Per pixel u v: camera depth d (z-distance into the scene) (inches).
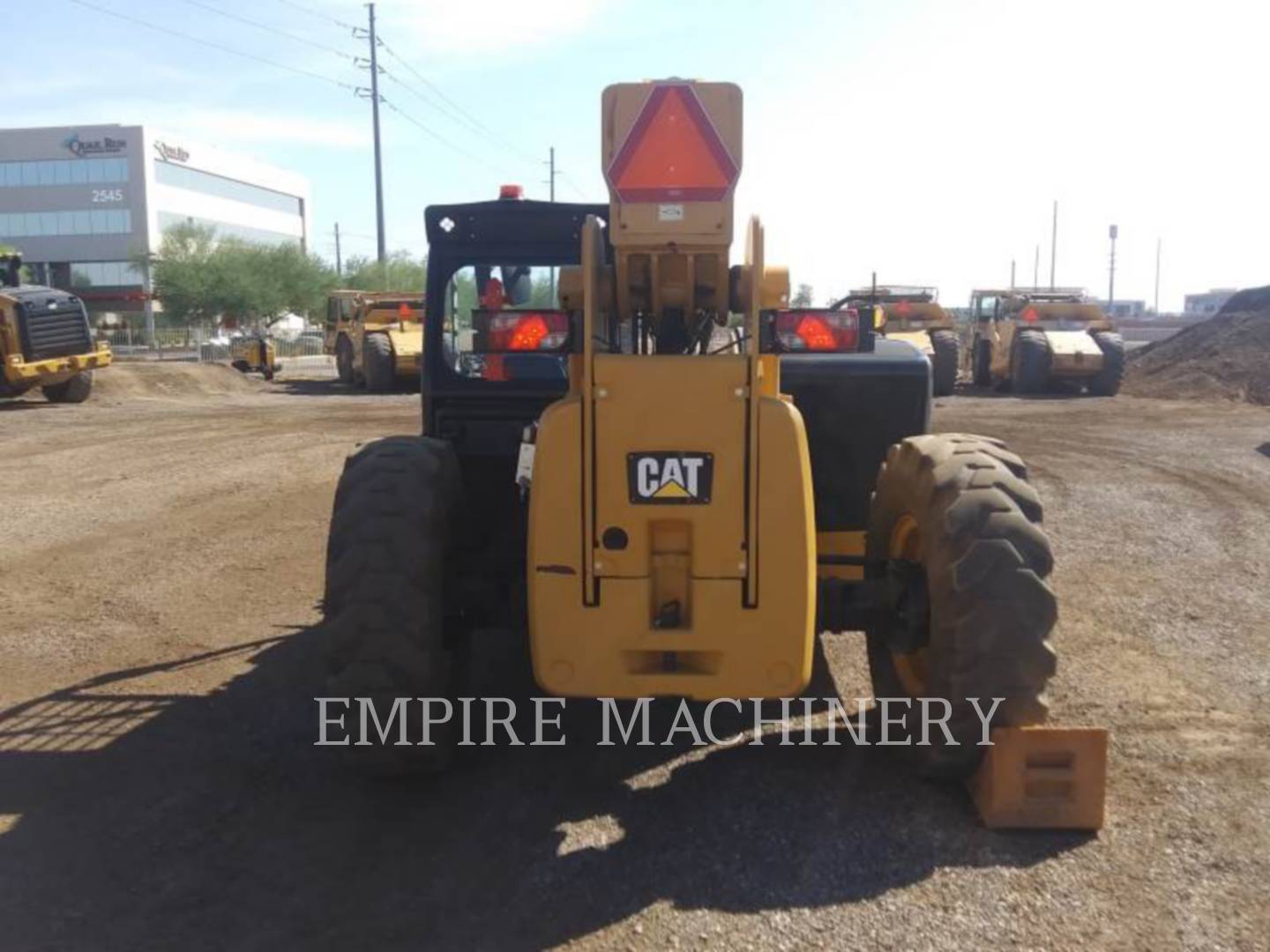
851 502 212.8
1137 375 1048.2
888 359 209.2
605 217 215.5
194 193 3627.0
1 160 3358.8
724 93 145.1
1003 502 154.0
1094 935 131.0
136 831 161.2
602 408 143.2
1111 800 164.2
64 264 3393.2
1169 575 301.6
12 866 151.2
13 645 252.7
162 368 1043.3
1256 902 137.4
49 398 890.1
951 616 152.6
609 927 134.3
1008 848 150.7
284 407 840.3
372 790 173.2
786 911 136.7
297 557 341.7
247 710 209.6
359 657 157.2
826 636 247.1
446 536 166.7
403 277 2753.4
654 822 160.6
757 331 141.9
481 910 139.0
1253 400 860.0
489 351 157.2
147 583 310.7
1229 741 185.8
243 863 151.8
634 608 145.8
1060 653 234.1
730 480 143.3
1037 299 1027.9
